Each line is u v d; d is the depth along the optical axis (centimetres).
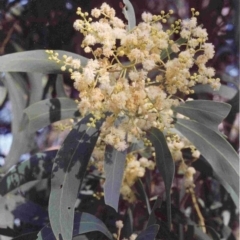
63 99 49
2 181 51
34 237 47
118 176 43
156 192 64
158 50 41
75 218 45
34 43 60
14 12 60
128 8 46
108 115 42
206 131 45
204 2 62
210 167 54
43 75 63
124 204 59
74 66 40
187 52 40
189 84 41
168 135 46
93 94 39
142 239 41
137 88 40
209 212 62
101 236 50
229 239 59
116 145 41
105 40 40
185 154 54
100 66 40
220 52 63
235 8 59
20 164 51
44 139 62
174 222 54
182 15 62
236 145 63
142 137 44
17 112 59
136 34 40
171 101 41
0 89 62
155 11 61
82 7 59
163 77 42
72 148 43
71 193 41
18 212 53
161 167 42
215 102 45
